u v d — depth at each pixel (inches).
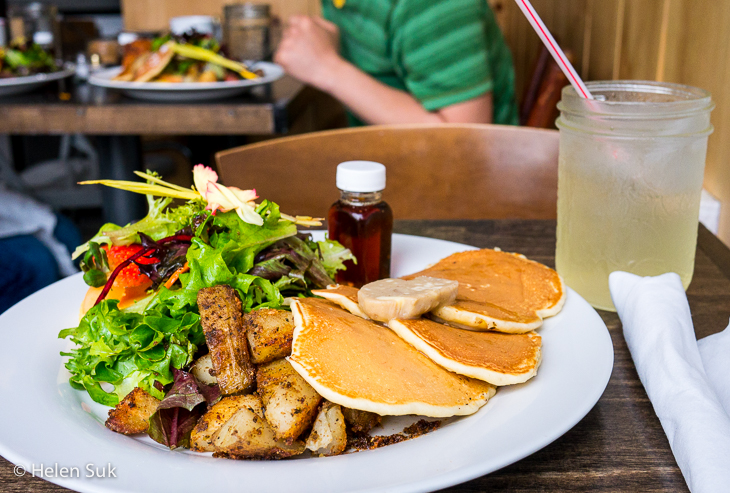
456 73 42.6
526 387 18.7
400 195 35.3
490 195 35.0
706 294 23.5
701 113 21.3
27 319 21.5
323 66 45.7
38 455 17.0
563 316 21.0
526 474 17.5
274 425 17.8
